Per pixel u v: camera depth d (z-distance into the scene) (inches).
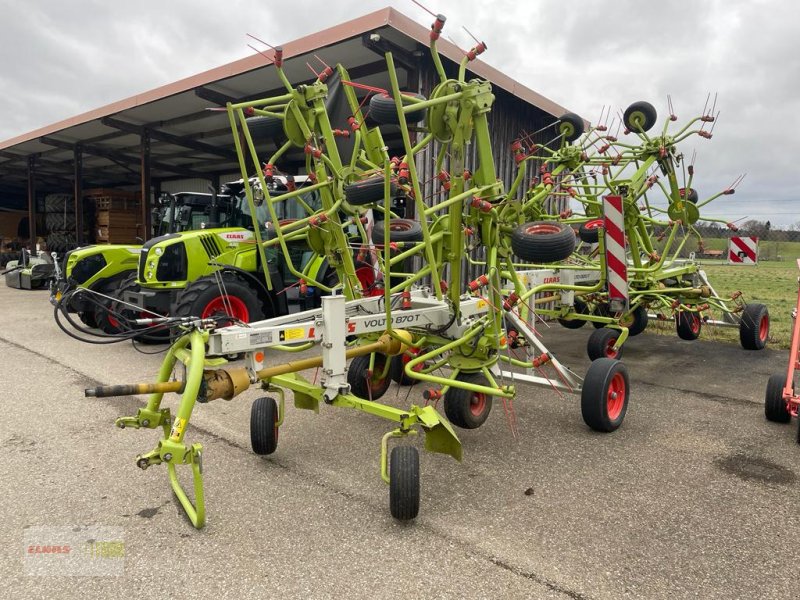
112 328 323.0
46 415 187.0
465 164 142.5
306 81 384.5
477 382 168.1
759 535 116.4
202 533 115.3
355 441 166.4
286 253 157.8
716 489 137.5
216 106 452.1
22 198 984.9
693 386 234.5
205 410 194.5
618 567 104.6
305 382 153.7
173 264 277.0
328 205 170.9
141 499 129.7
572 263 299.1
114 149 660.1
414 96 155.3
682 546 112.0
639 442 168.9
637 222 269.0
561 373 173.8
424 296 192.2
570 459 155.6
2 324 365.7
